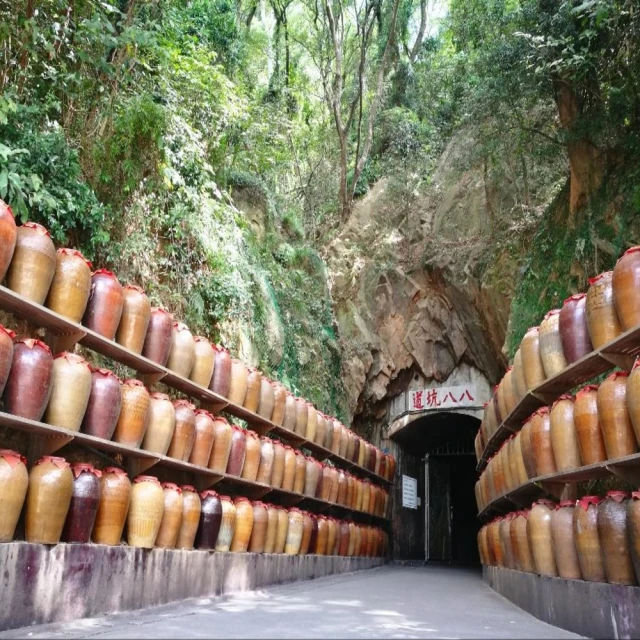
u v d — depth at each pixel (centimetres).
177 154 840
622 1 759
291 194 1809
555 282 930
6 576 348
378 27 1888
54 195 581
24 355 397
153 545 492
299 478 862
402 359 1537
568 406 473
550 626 443
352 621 431
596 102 859
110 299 501
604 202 840
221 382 680
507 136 1100
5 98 514
